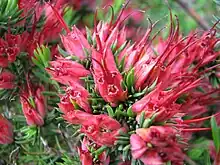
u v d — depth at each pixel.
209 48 0.14
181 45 0.13
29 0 0.14
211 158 0.14
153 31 0.19
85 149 0.12
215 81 0.14
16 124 0.15
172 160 0.11
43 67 0.14
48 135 0.15
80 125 0.12
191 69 0.14
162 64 0.12
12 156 0.15
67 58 0.13
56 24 0.15
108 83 0.11
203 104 0.14
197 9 0.20
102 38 0.13
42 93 0.14
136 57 0.12
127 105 0.11
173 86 0.12
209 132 0.15
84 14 0.19
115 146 0.11
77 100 0.12
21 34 0.14
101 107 0.12
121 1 0.18
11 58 0.14
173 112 0.11
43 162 0.15
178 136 0.11
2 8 0.14
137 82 0.11
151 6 0.20
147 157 0.11
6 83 0.14
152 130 0.11
